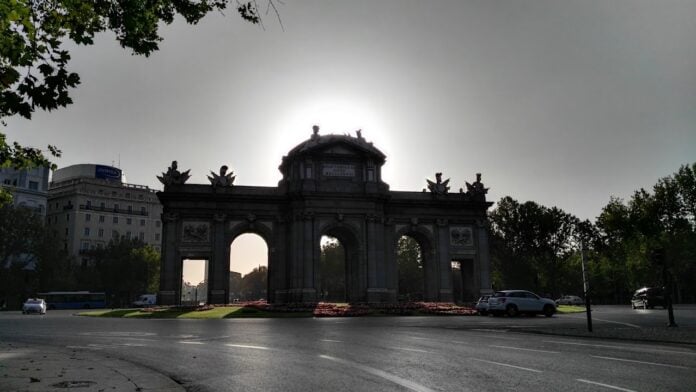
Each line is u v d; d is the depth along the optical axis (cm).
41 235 10269
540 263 10756
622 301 12475
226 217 6494
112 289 12262
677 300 10800
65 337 2647
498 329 2991
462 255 7138
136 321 4181
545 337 2467
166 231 6331
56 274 10669
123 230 15062
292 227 6444
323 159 6588
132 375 1363
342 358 1723
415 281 13438
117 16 1220
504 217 10662
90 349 2047
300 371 1457
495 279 12031
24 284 10150
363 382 1276
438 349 1959
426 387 1198
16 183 12094
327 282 14738
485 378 1304
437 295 6969
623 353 1798
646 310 5903
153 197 15912
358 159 6688
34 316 5638
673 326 3084
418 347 2038
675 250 8825
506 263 10938
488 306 4856
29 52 935
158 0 1303
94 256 12506
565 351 1866
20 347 2120
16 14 841
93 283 11912
